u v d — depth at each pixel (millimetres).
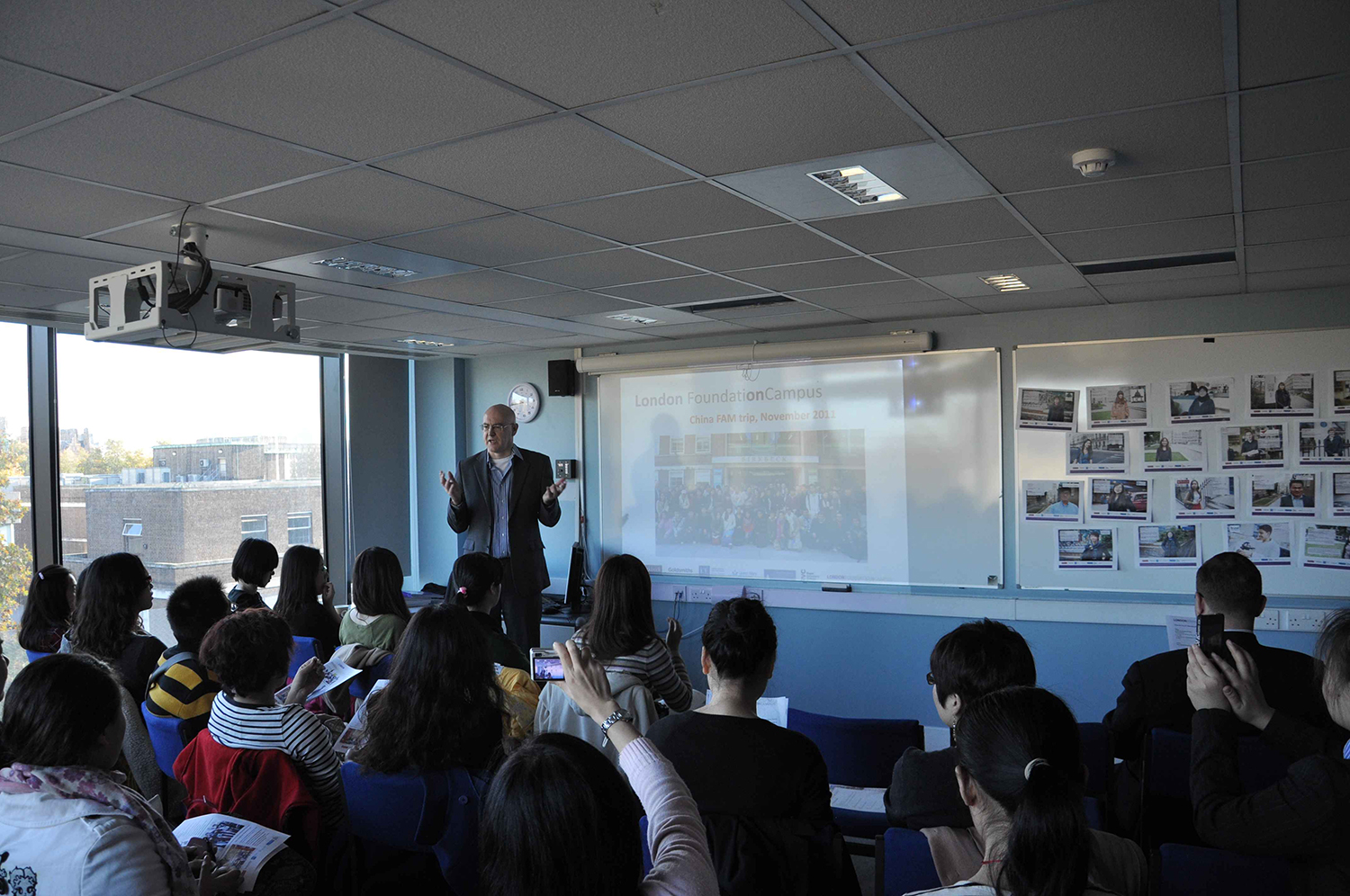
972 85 2150
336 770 2336
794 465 6375
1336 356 4902
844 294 4996
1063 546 5539
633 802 963
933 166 2738
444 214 3209
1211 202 3164
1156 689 2693
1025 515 5641
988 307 5461
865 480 6141
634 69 2029
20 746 1607
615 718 1338
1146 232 3615
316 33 1810
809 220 3361
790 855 1728
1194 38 1906
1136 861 1343
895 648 6004
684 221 3363
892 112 2312
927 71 2070
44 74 1951
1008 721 1132
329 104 2180
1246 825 1574
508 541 5320
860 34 1878
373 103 2182
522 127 2371
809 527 6316
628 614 2742
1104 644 5387
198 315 3201
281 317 3617
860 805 2846
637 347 6953
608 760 975
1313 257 4137
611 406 7000
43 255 3645
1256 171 2818
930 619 5891
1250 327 5094
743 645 1924
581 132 2422
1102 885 1288
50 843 1515
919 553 5965
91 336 3355
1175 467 5270
